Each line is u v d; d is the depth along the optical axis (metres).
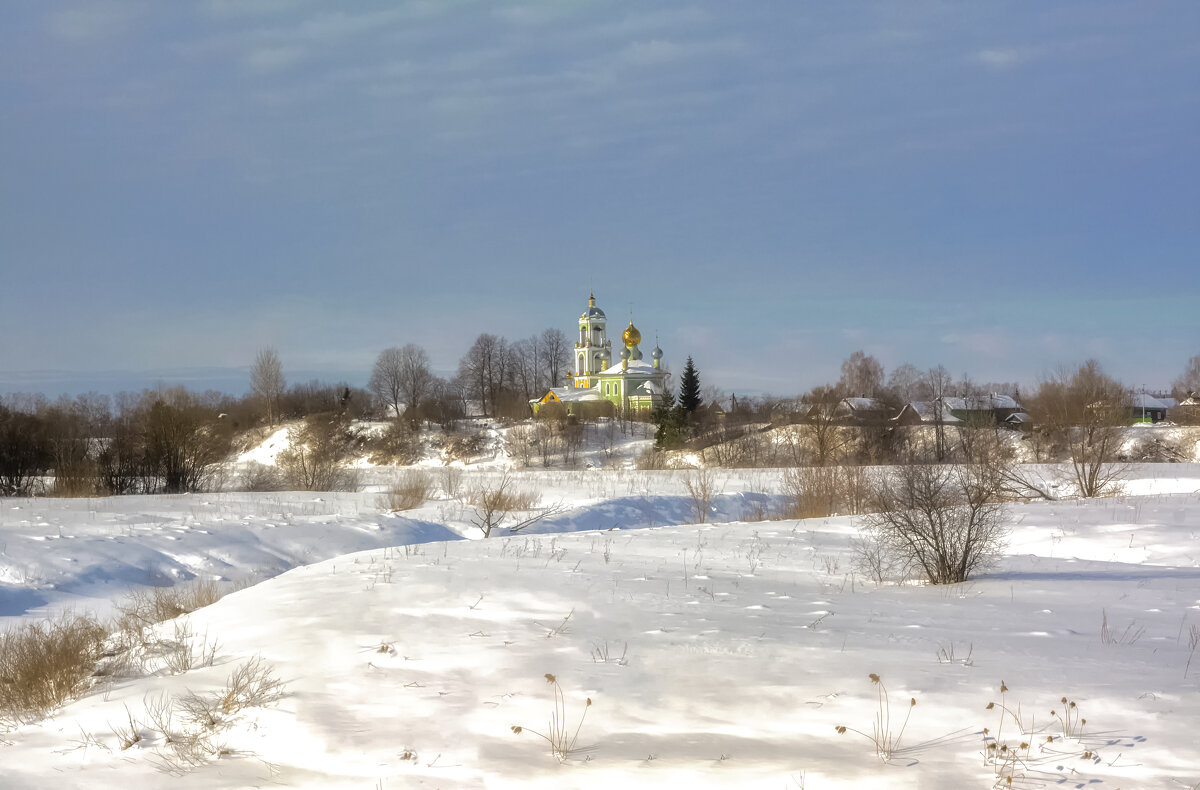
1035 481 34.50
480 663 8.41
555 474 49.66
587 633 9.23
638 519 30.72
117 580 18.17
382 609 10.33
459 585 11.38
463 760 6.63
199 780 6.74
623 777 6.24
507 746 6.80
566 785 6.21
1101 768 5.91
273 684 8.24
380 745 6.95
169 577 18.84
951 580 12.73
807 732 6.77
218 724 7.65
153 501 31.48
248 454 85.06
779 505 33.56
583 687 7.77
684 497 33.88
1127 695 7.07
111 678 9.56
